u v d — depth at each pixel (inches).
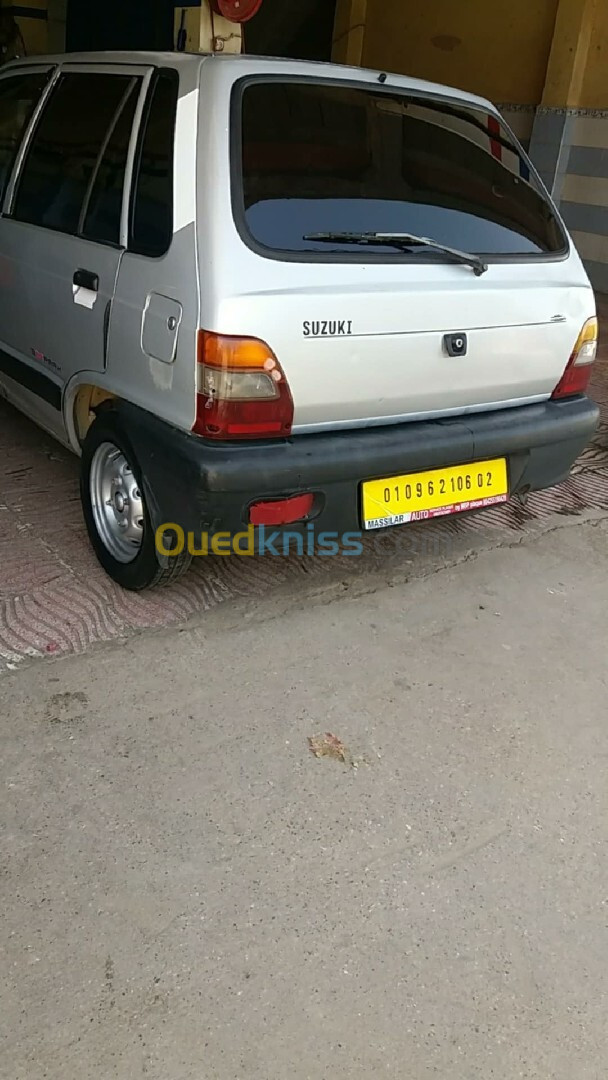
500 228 127.8
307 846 91.3
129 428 116.6
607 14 349.4
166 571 122.2
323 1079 69.6
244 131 106.9
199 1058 70.1
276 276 104.0
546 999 78.0
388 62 434.9
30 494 158.9
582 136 369.7
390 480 117.4
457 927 84.0
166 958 78.0
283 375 105.3
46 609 125.9
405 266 114.0
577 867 92.4
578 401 139.4
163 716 107.5
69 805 93.3
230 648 122.0
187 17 197.2
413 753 106.1
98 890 83.9
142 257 112.6
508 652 128.2
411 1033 73.8
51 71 146.1
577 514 178.2
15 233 145.9
